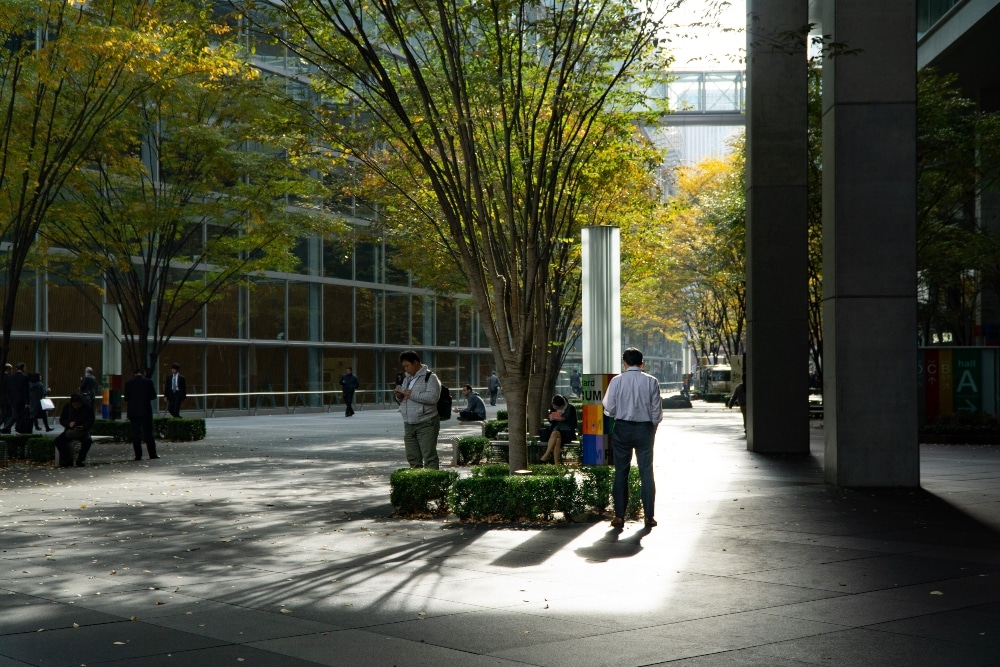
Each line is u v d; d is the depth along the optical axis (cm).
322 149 2150
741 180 3819
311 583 838
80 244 2638
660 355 12281
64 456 2008
